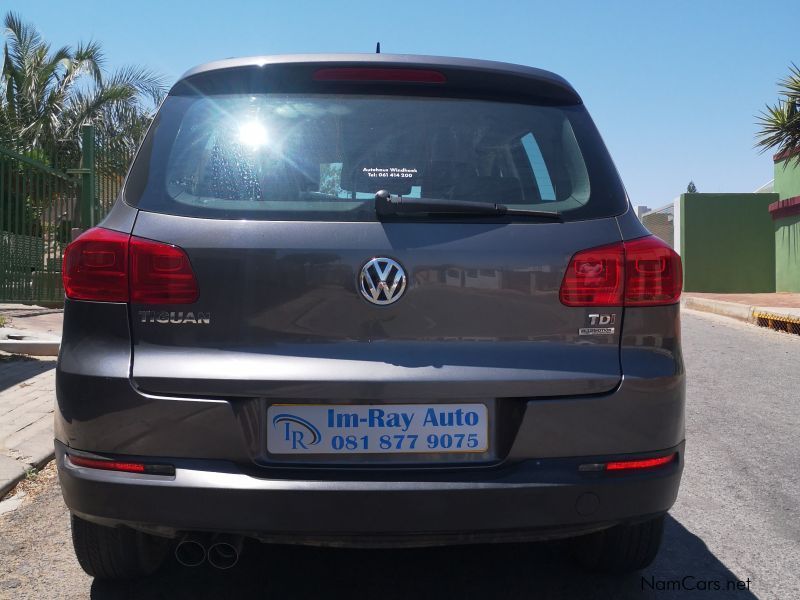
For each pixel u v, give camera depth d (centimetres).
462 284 248
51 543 349
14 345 762
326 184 260
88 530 281
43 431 502
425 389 242
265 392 240
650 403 255
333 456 242
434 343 247
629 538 301
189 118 276
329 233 250
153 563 308
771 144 1551
